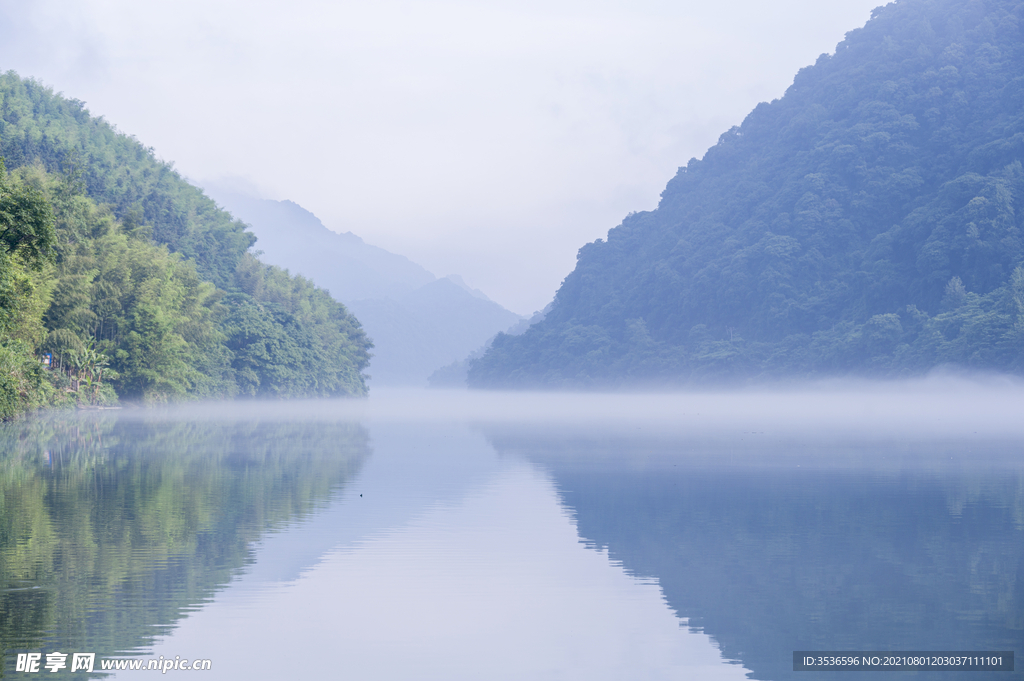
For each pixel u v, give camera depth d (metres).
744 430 85.44
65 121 179.50
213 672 13.53
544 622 16.52
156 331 99.00
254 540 23.16
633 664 14.39
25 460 42.22
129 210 116.06
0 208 54.84
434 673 13.77
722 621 16.77
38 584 17.91
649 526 26.89
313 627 15.80
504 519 27.75
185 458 45.16
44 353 83.38
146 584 18.22
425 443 62.97
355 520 26.83
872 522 27.95
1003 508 31.14
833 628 16.47
